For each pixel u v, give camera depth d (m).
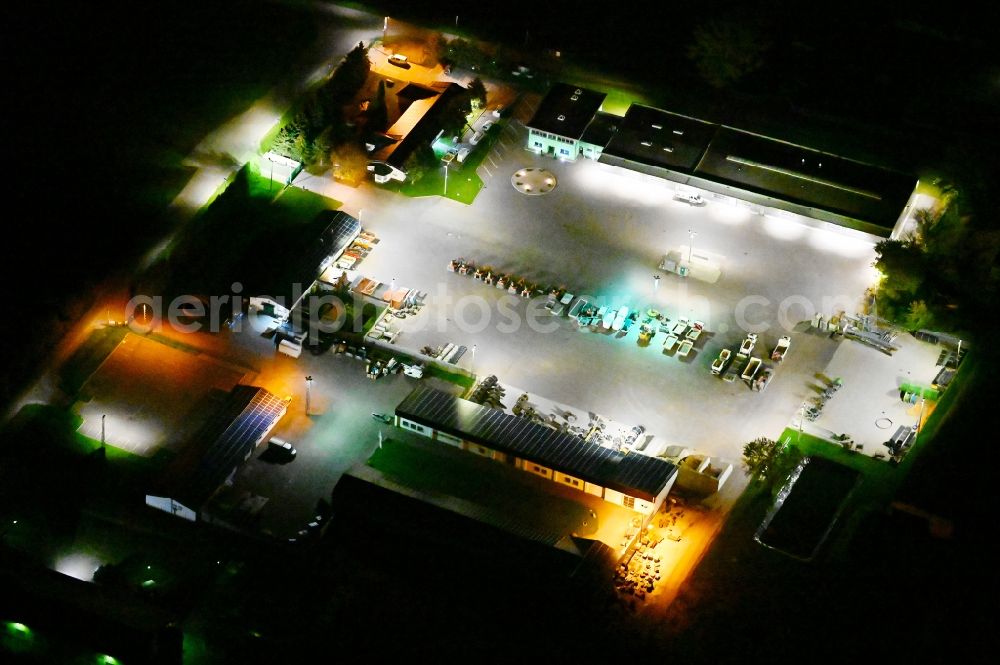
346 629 161.00
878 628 163.75
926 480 180.38
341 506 171.88
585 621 161.25
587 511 178.12
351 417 188.62
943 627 163.62
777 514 177.00
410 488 174.88
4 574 159.88
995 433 187.25
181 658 156.50
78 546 169.75
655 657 160.62
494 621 162.00
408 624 161.62
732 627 164.00
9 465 179.00
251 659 158.00
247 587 165.50
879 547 173.25
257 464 181.25
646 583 169.00
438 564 167.38
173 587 165.38
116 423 185.75
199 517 172.50
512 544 167.38
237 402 186.00
